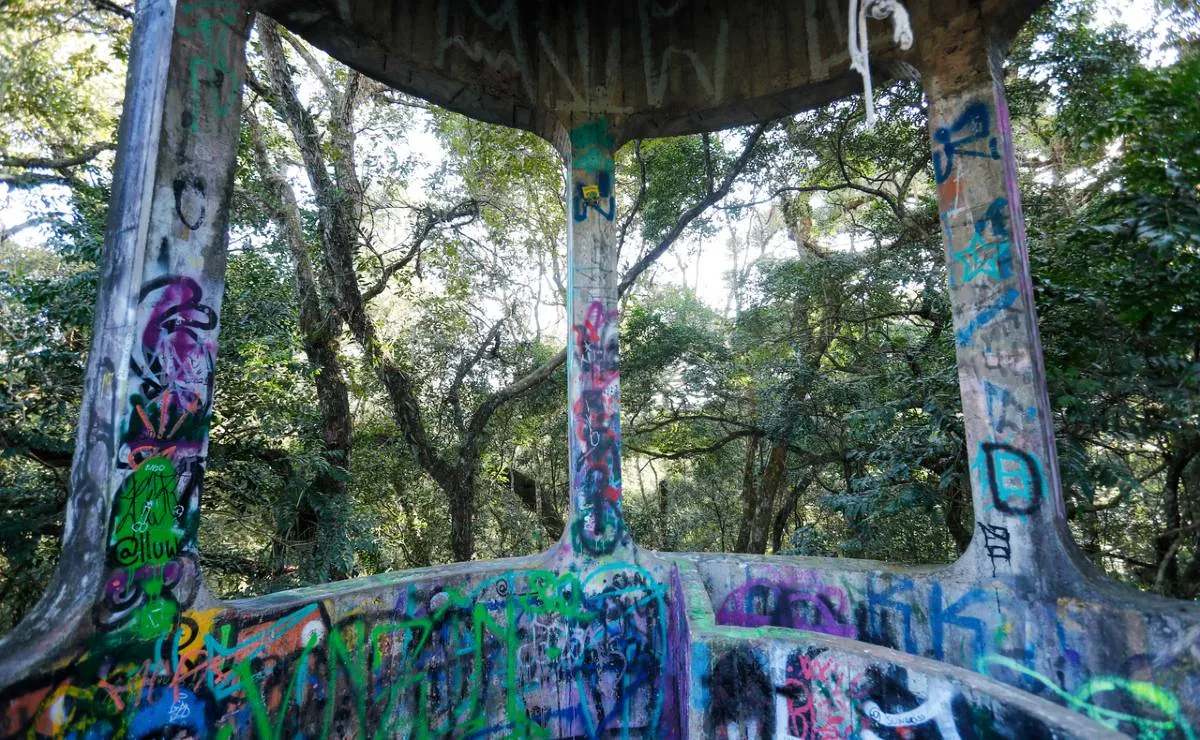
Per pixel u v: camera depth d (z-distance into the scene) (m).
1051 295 5.74
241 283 9.04
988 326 5.09
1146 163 4.69
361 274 12.02
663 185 12.76
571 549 6.19
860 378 10.56
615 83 7.09
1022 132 10.35
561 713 5.78
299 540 9.60
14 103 6.34
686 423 15.58
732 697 4.04
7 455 6.68
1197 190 4.69
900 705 3.49
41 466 7.72
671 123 7.27
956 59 5.45
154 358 4.01
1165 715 3.91
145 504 3.88
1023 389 4.88
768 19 6.82
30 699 3.25
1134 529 7.98
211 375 4.33
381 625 4.89
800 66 6.64
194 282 4.27
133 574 3.77
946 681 3.32
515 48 6.92
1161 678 3.95
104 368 3.89
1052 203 8.24
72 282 6.89
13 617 7.25
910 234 10.01
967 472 7.18
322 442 9.91
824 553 10.09
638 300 16.84
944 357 7.77
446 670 5.24
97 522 3.72
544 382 13.09
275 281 9.56
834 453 11.73
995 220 5.11
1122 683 4.14
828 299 11.26
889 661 3.58
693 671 4.12
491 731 5.41
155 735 3.73
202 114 4.39
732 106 6.98
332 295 9.98
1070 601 4.47
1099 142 5.08
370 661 4.80
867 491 8.11
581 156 6.96
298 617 4.43
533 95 6.98
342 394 10.02
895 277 9.91
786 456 13.65
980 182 5.22
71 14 6.48
